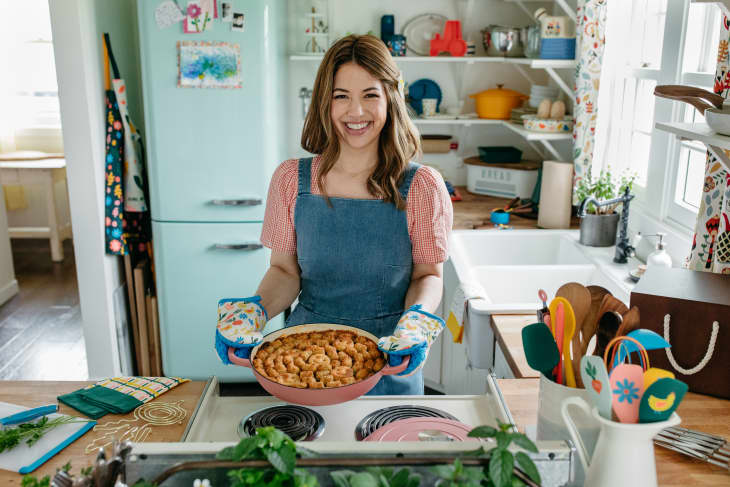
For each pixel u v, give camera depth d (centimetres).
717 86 178
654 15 271
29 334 396
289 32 359
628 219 251
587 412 99
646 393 93
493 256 296
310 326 151
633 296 153
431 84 382
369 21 374
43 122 562
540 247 296
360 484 86
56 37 287
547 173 300
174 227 315
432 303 163
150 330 340
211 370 333
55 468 122
